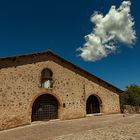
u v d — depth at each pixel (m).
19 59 20.39
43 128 17.89
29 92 20.53
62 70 22.94
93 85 24.80
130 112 28.62
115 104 26.20
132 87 54.19
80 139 13.19
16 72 20.05
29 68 20.88
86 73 24.44
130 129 15.48
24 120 19.91
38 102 21.52
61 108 22.30
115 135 13.80
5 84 19.30
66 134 15.02
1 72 19.23
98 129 16.17
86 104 25.17
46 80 21.97
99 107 25.27
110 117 23.19
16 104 19.66
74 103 23.14
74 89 23.38
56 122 20.92
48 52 22.23
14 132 17.06
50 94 21.89
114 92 26.39
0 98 18.88
